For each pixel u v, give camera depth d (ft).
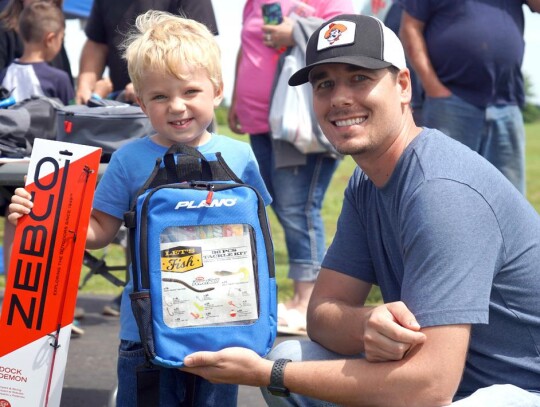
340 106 9.19
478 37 17.17
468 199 8.65
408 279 8.80
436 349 8.50
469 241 8.55
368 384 8.75
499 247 8.77
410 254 8.83
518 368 9.06
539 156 62.18
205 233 9.38
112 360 15.90
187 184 9.50
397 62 9.26
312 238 17.33
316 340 10.23
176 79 10.03
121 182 10.28
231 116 19.22
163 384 10.11
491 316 9.02
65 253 9.98
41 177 10.03
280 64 16.75
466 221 8.58
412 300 8.70
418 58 17.70
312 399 9.75
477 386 9.18
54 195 10.01
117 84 17.33
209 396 10.32
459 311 8.46
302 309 17.47
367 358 8.85
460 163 8.86
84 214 9.97
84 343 16.89
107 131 13.15
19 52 19.61
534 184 42.34
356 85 9.18
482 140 18.02
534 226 9.09
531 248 8.98
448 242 8.55
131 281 10.21
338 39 9.25
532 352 9.05
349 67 9.14
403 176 9.12
